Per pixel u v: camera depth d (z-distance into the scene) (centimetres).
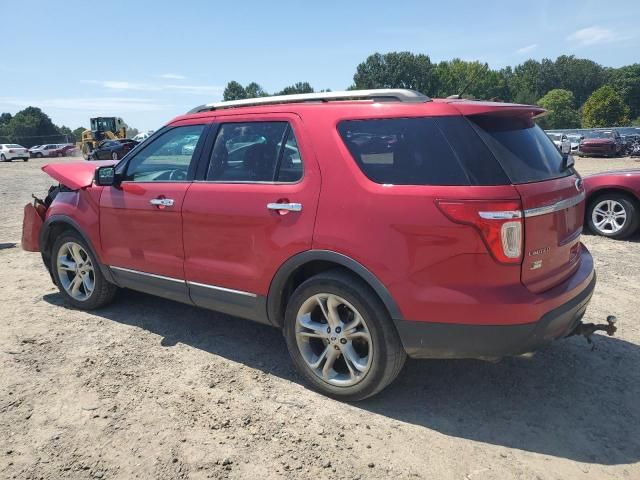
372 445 295
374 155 313
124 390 354
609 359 394
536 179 302
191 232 391
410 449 291
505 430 308
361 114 323
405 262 295
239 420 319
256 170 364
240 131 378
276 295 353
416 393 350
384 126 314
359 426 312
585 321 463
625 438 300
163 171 423
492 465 278
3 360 397
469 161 288
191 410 329
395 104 318
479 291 283
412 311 296
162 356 405
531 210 285
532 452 288
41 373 378
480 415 324
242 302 372
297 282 364
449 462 280
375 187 306
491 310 281
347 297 317
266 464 279
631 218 758
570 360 393
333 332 332
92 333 449
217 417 322
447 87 9850
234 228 364
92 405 336
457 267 285
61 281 514
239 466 278
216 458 284
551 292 302
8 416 324
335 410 329
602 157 2819
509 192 279
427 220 288
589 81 13900
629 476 269
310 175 332
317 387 347
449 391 352
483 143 291
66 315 493
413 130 306
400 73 9006
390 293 300
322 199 323
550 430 308
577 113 11444
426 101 316
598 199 792
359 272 309
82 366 388
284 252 338
